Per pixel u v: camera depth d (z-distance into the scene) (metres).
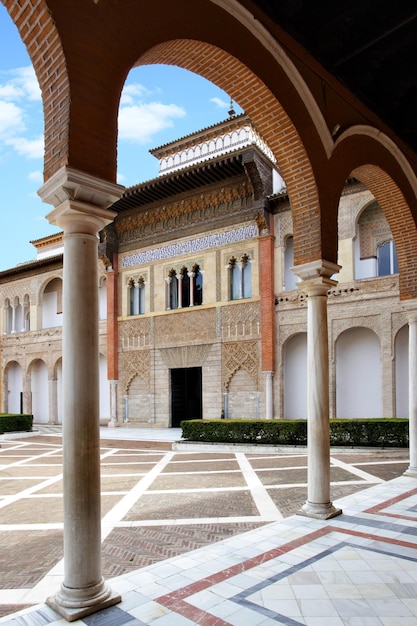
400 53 6.86
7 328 29.81
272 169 19.80
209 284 20.66
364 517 6.33
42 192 4.21
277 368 18.52
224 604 3.91
